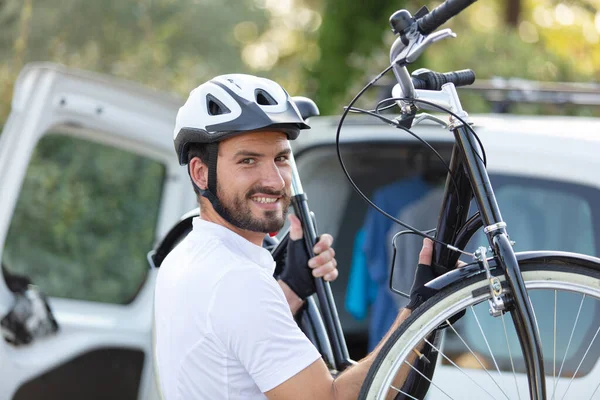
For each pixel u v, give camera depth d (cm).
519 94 507
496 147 355
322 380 238
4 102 664
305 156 443
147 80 784
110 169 672
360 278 489
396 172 486
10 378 374
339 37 755
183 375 242
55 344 394
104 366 409
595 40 1305
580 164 342
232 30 872
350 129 431
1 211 370
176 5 810
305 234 289
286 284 289
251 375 236
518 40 1005
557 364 321
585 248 335
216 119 241
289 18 1009
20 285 386
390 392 242
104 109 401
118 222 674
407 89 243
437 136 414
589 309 325
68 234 664
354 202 496
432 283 240
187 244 255
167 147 427
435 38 233
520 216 346
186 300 242
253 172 244
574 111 659
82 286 661
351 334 489
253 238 258
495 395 324
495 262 237
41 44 738
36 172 654
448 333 343
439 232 250
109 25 779
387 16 751
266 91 247
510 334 339
